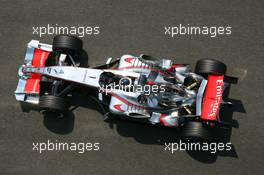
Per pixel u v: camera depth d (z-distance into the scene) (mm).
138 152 32375
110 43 33969
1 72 33781
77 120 32969
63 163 32562
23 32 34531
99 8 34531
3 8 34875
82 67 32812
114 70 30516
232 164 31922
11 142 32938
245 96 32656
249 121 32281
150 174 32094
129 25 34156
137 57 30828
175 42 33781
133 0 34531
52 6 34781
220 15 34156
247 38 33688
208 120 28594
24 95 31516
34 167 32562
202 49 33594
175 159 32219
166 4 34375
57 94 31047
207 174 31906
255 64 33156
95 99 32188
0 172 32562
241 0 34312
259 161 31797
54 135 32938
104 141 32688
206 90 28344
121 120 32750
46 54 31781
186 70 30344
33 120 33156
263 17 33969
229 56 33375
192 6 34312
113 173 32219
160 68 29719
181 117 29797
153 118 29609
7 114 33281
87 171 32344
